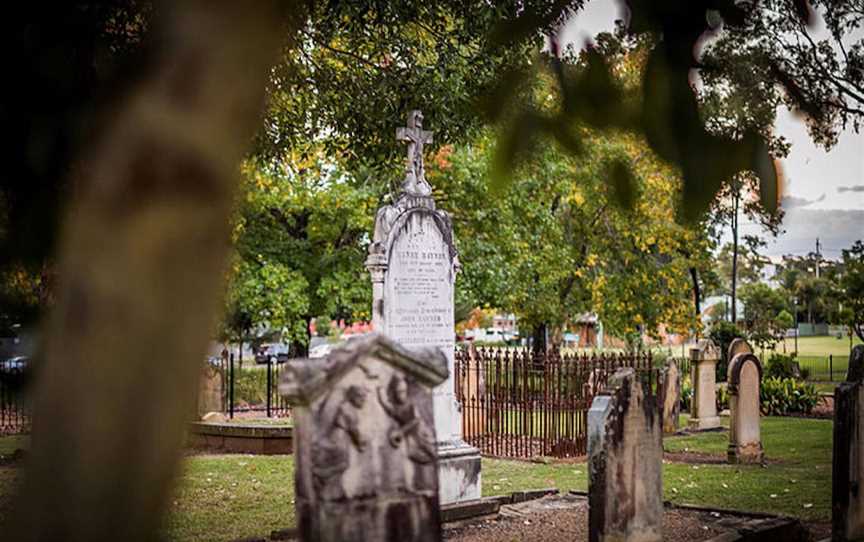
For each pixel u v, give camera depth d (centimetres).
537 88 255
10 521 200
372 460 474
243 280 2159
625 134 251
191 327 187
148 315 183
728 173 245
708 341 2017
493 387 1802
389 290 1043
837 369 3962
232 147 191
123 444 185
